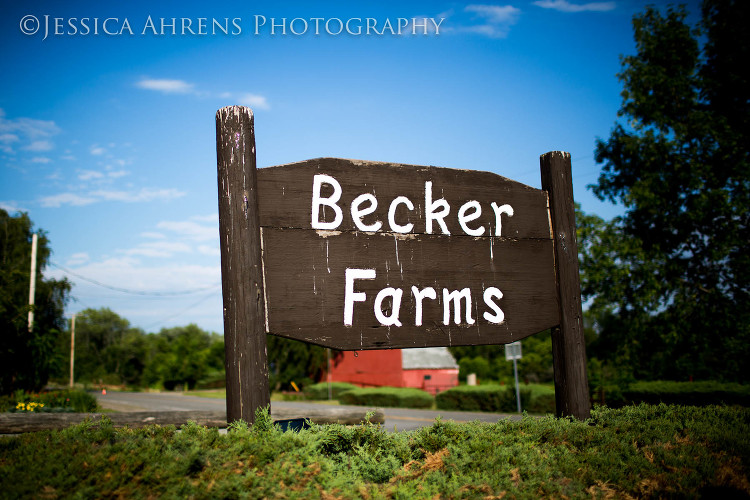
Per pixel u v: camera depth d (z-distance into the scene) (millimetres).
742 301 18953
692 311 19359
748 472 3908
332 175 4328
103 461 3211
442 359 44406
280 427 3969
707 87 19578
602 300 19656
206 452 3453
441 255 4699
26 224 35875
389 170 4586
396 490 3461
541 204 5285
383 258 4445
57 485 2988
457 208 4844
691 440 4379
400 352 42531
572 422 4844
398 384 42062
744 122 18906
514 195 5152
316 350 48688
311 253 4160
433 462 3863
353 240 4336
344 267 4266
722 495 3574
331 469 3576
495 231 4996
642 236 20391
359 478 3629
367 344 4270
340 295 4219
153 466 3221
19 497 2857
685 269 20062
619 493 3633
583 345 5203
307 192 4215
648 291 18984
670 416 5070
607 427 4750
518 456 4008
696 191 19234
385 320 4371
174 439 3631
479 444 4137
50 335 26234
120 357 92938
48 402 18281
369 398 32750
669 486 3650
